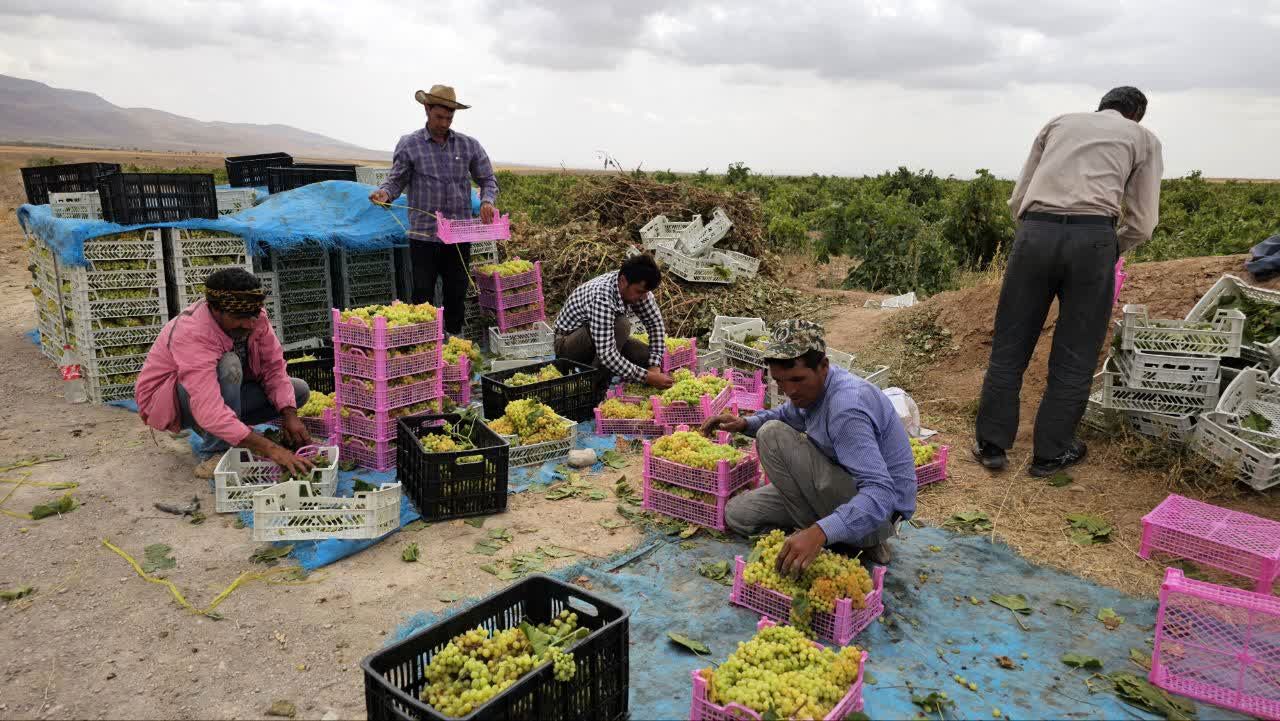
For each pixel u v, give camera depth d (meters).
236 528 5.16
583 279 10.85
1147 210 5.61
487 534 5.12
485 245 9.77
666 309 10.09
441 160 8.46
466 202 8.74
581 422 7.30
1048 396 5.90
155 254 7.42
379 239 8.58
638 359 7.70
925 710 3.42
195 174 7.41
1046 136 5.81
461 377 6.78
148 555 4.78
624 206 12.74
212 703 3.52
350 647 3.93
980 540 5.05
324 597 4.37
